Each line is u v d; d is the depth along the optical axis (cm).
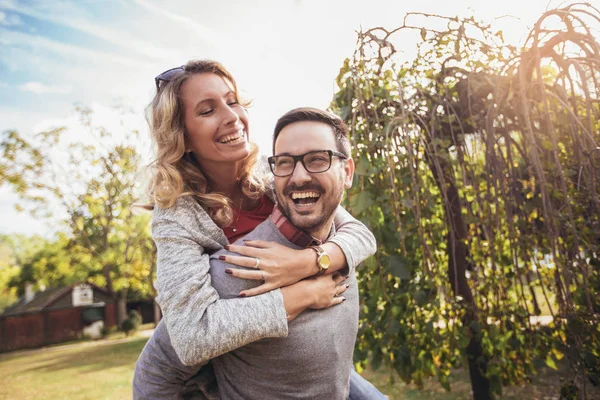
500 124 233
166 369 121
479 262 247
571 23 187
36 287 2905
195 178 132
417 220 215
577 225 218
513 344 246
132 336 2011
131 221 2067
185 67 133
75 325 2239
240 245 118
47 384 837
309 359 110
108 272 2227
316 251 115
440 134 235
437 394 443
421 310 248
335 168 117
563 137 222
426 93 248
